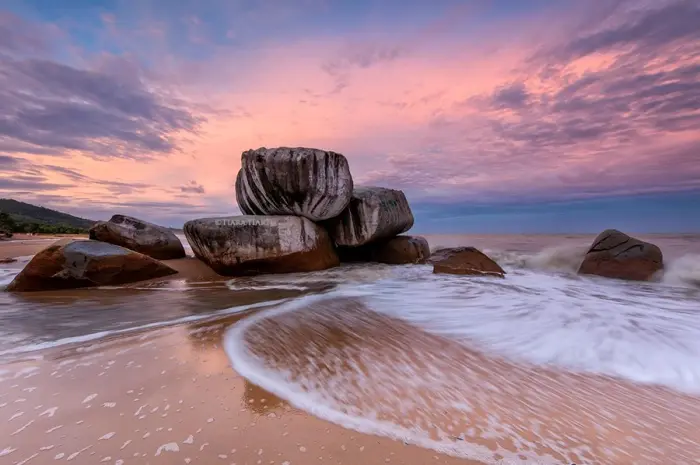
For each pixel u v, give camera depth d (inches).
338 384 118.5
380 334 175.6
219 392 110.0
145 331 172.4
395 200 457.7
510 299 253.4
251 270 356.8
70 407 99.9
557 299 254.8
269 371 126.8
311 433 89.7
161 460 77.9
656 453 87.8
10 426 89.9
